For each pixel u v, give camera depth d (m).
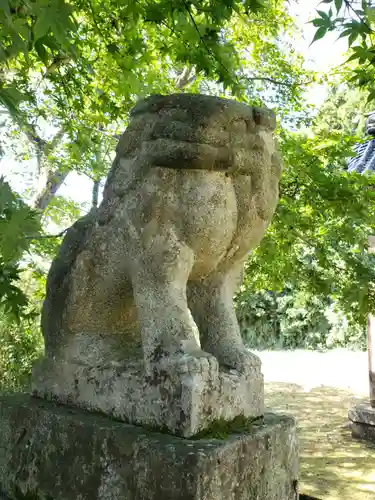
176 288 1.32
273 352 10.55
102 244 1.45
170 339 1.28
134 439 1.19
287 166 2.81
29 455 1.43
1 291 1.92
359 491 2.65
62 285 1.54
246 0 2.09
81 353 1.51
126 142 1.41
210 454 1.10
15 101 1.33
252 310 11.32
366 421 3.75
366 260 3.49
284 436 1.37
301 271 3.24
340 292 3.16
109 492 1.21
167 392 1.23
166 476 1.11
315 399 5.55
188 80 5.45
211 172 1.32
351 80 2.08
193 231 1.31
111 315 1.54
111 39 2.98
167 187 1.32
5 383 4.29
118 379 1.36
